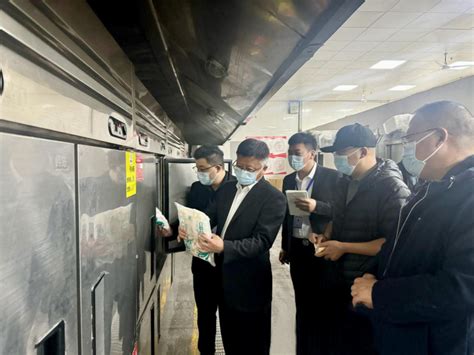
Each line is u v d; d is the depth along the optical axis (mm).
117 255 1112
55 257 653
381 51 5672
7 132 515
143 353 1676
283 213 1718
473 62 6199
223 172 2303
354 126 1680
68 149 725
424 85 7930
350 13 862
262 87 1864
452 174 1021
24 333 540
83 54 845
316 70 6723
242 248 1601
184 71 1819
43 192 607
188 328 2830
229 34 1282
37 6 600
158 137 2432
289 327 2961
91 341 851
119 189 1147
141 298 1616
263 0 968
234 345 1777
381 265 1222
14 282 512
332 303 1801
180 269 4328
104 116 1029
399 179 1582
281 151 8484
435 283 916
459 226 917
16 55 532
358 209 1630
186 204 3072
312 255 2051
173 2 1037
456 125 1023
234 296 1702
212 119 3621
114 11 966
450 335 926
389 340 1081
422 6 4105
